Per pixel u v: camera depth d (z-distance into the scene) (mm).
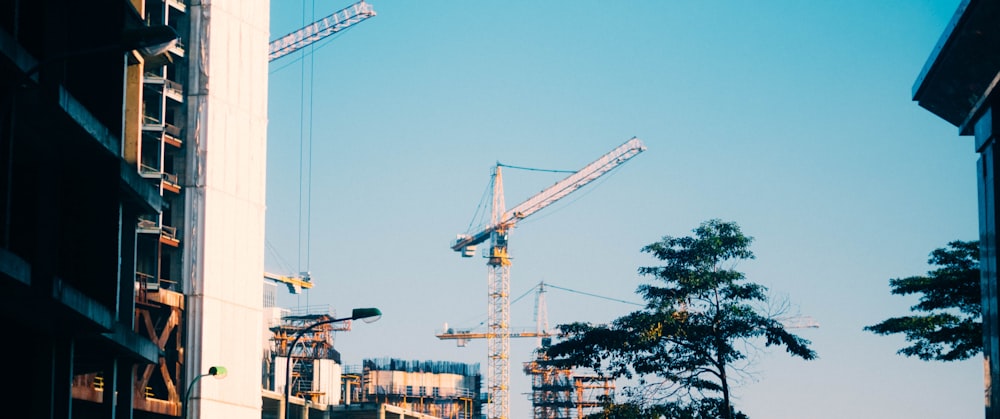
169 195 119562
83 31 55438
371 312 59500
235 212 122188
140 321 113688
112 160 53938
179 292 117875
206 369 116812
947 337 72750
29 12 48469
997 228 70188
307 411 167125
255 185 125062
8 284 43531
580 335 70125
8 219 42750
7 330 51219
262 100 126625
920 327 72625
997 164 70750
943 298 74125
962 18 66625
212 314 118312
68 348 53719
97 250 53375
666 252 69562
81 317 49812
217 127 120875
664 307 67875
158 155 117688
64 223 53281
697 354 68062
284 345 176250
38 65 37688
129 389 65250
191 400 115625
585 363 69562
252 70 125625
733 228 69688
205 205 119000
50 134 50031
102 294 53125
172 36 40062
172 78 121688
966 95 74312
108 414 60969
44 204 51938
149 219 115625
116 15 55844
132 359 63719
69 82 54938
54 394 53125
